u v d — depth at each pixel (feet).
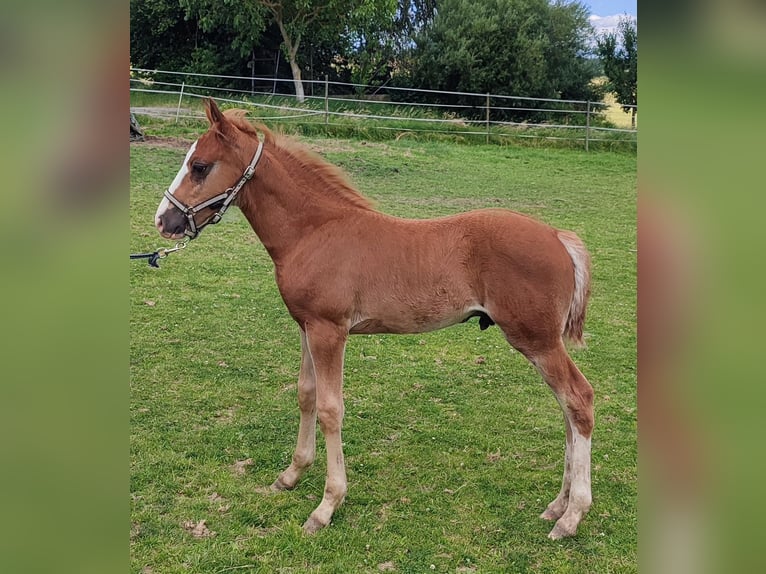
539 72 73.41
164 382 16.89
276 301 22.76
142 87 59.26
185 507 12.05
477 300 11.51
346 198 12.17
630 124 70.95
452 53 71.56
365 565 10.67
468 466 13.75
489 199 37.68
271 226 11.84
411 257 11.44
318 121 52.85
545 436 15.08
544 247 11.12
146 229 28.17
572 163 49.73
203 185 11.53
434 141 53.31
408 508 12.24
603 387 17.63
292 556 10.85
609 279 26.35
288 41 67.00
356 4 67.62
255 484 12.95
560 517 11.73
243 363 18.25
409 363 19.08
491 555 10.93
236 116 12.08
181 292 22.91
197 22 69.36
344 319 11.58
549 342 11.19
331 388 11.61
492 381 18.01
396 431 15.19
